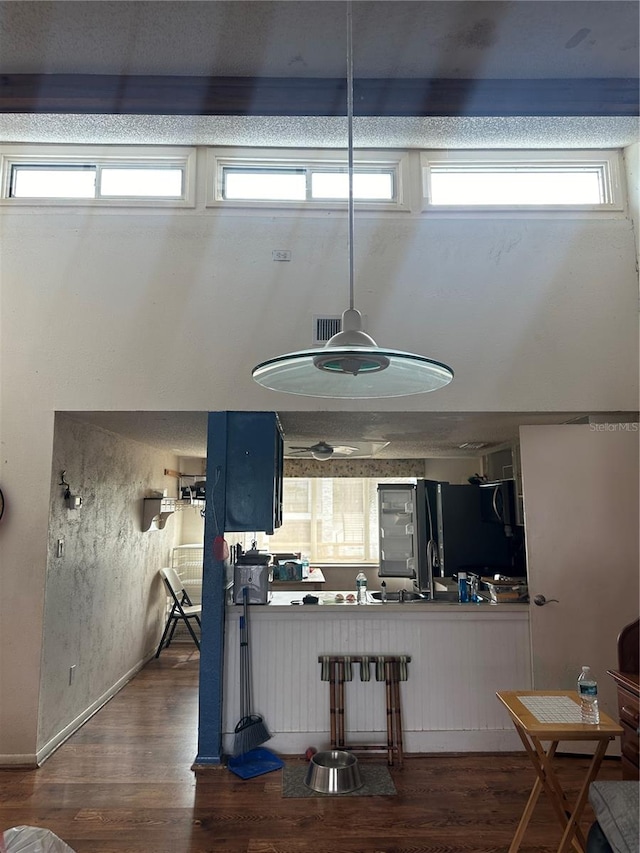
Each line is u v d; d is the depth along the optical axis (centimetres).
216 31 238
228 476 345
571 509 360
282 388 199
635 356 353
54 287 351
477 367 352
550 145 359
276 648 348
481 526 494
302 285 354
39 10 225
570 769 321
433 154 367
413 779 310
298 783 304
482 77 273
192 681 480
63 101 271
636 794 171
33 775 311
